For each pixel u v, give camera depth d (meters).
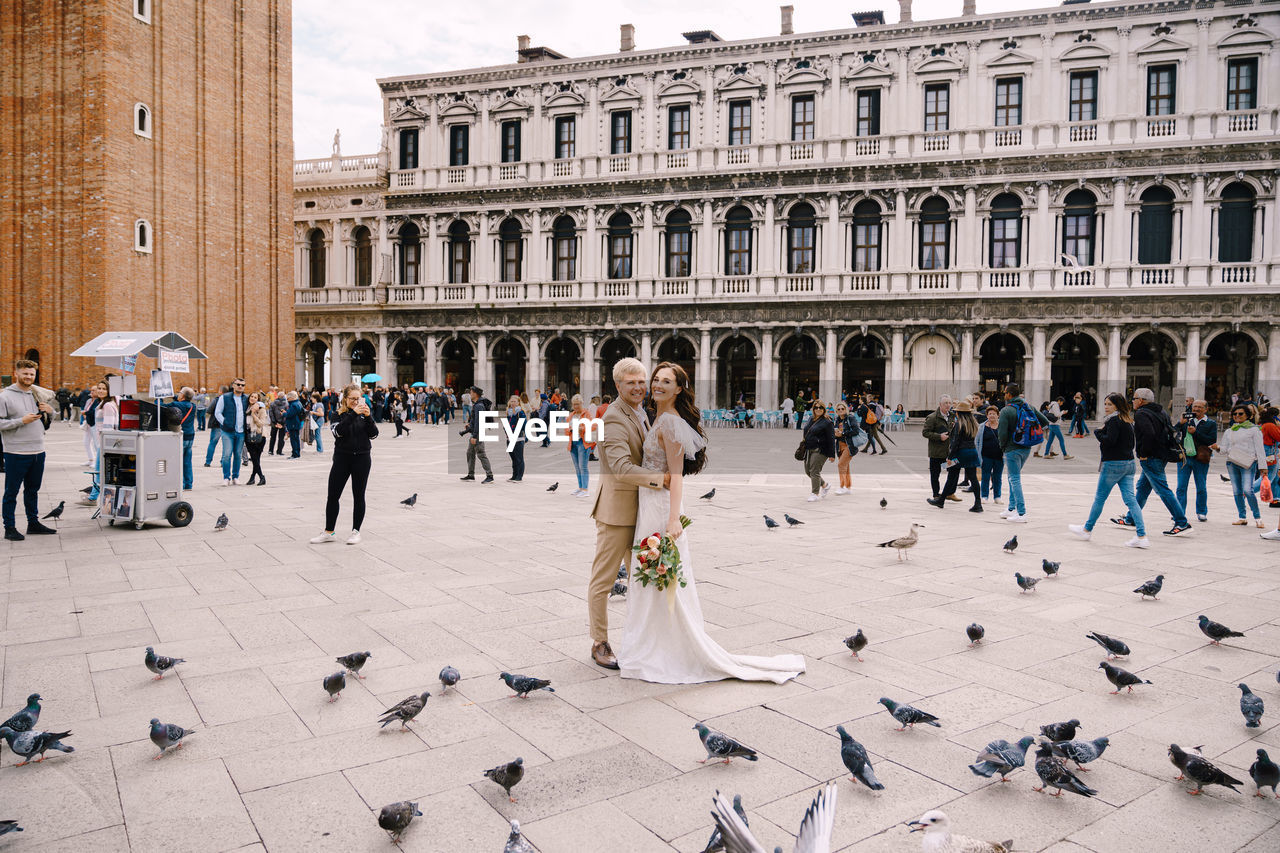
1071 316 40.16
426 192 49.28
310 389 46.12
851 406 37.78
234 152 39.38
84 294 33.22
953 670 6.64
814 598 8.88
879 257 43.31
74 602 8.41
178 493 13.04
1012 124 41.06
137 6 34.41
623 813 4.42
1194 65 38.53
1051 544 12.22
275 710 5.73
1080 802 4.59
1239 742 5.36
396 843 4.12
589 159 46.81
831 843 4.12
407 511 15.13
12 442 11.69
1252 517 15.30
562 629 7.63
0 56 34.41
